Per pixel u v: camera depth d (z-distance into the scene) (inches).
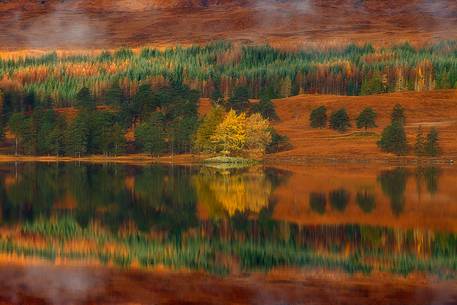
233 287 1488.7
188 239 2145.7
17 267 1689.2
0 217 2645.2
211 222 2524.6
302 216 2667.3
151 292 1448.1
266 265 1722.4
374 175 4781.0
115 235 2226.9
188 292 1448.1
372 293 1438.2
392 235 2213.3
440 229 2340.1
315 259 1804.9
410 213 2728.8
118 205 3041.3
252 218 2615.7
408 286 1499.8
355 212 2768.2
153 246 2009.1
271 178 4510.3
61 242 2076.8
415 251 1926.7
